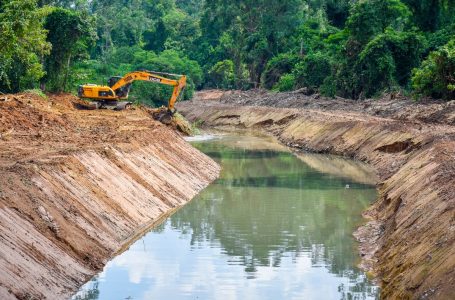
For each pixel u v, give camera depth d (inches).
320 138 1964.8
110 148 1070.4
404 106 2068.2
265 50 3853.3
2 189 683.4
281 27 3816.4
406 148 1492.4
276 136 2396.7
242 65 4146.2
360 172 1489.9
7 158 890.7
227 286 701.9
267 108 2859.3
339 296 663.8
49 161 865.5
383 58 2470.5
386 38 2532.0
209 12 4446.4
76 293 634.2
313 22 3875.5
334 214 1056.8
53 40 2176.4
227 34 4409.5
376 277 708.0
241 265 778.8
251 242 885.8
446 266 533.3
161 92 3196.4
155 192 1066.1
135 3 5526.6
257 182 1371.8
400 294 572.1
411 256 628.4
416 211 765.3
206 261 791.1
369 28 2655.0
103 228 811.4
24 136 1154.0
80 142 1139.3
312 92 3034.0
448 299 487.5
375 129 1752.0
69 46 2202.3
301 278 728.3
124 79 2092.8
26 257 599.8
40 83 2198.6
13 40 1558.8
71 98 2063.2
